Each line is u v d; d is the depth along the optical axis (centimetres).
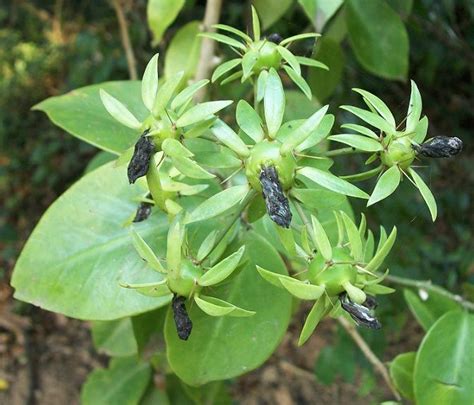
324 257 21
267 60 24
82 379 86
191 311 27
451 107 89
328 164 23
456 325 31
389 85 66
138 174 22
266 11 33
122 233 27
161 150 22
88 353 89
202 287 22
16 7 100
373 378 56
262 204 23
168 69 38
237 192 21
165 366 38
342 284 21
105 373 40
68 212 28
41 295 26
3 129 100
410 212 71
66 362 88
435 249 71
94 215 28
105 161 39
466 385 30
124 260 27
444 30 61
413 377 30
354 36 37
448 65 80
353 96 60
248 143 23
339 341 57
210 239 22
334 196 21
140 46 72
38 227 27
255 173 21
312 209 23
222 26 26
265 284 26
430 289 34
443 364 30
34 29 102
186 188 24
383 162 22
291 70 24
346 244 22
